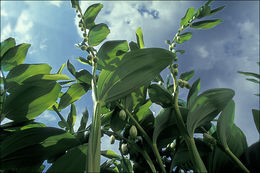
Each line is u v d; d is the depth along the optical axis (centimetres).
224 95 54
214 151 58
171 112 62
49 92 62
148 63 59
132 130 61
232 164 57
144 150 63
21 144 54
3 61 62
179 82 63
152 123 70
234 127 61
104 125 75
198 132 64
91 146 47
